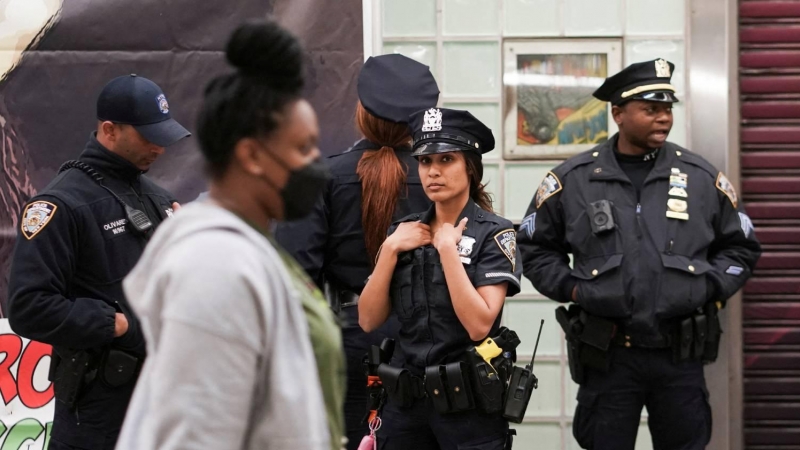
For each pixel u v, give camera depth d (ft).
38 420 17.99
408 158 14.98
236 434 5.93
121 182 13.78
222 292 5.94
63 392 13.19
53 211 12.96
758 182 18.90
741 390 18.83
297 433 6.18
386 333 14.79
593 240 16.16
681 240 15.98
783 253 18.85
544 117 19.17
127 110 13.44
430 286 13.06
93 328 12.75
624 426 16.26
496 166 19.27
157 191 14.60
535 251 17.01
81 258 13.28
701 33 18.79
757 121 18.90
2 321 18.07
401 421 13.42
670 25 18.97
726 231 16.58
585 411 16.57
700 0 18.75
